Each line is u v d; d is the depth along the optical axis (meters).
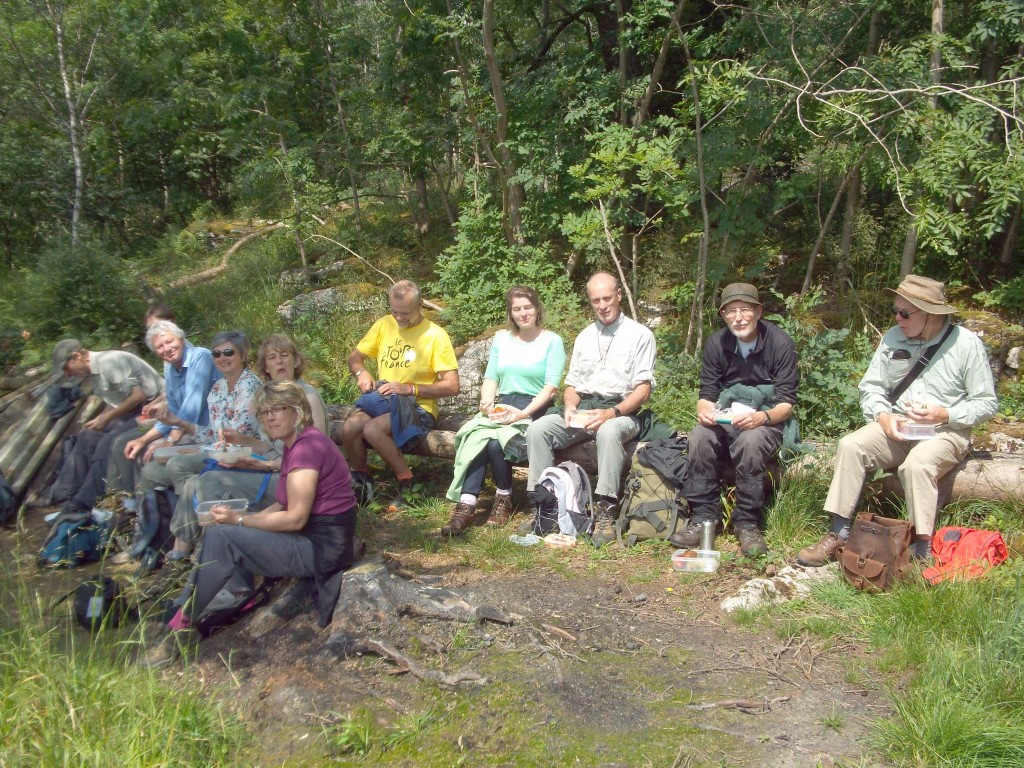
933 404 4.37
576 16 9.96
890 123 6.60
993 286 7.75
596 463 5.42
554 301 8.72
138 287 9.27
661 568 4.69
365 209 13.23
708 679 3.54
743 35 7.63
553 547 5.03
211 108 14.63
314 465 3.92
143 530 4.91
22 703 3.10
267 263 11.55
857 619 3.99
